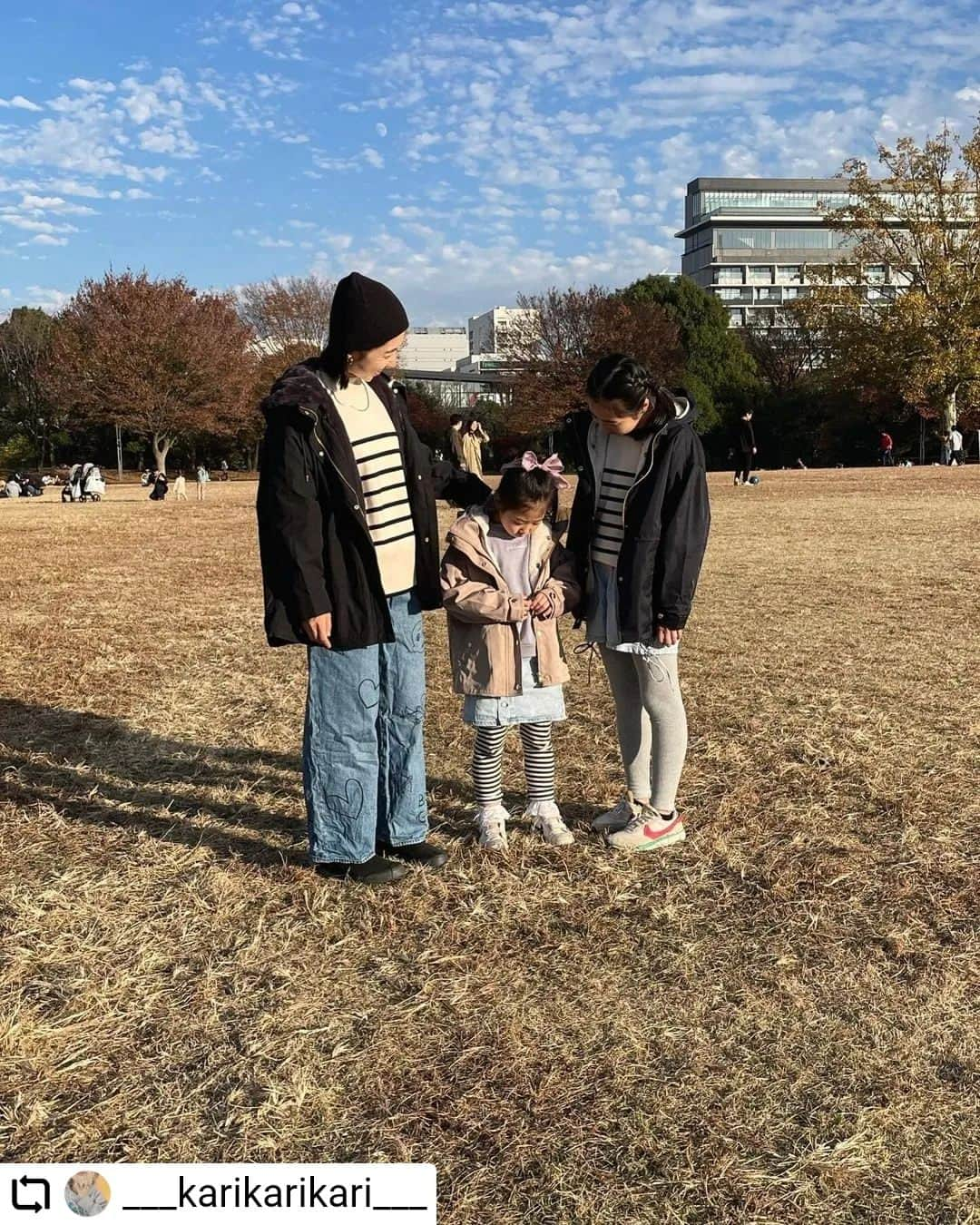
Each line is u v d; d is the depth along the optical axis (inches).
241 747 176.1
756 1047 89.7
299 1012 96.0
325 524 116.5
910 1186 73.7
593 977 101.0
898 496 702.5
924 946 106.0
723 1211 71.5
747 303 3348.9
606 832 135.5
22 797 152.3
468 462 579.2
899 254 1371.8
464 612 127.3
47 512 815.7
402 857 129.0
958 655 229.6
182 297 1507.1
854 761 159.9
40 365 1733.5
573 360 1750.7
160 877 125.0
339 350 116.8
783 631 260.1
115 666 235.3
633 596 123.3
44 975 102.3
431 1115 81.6
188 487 1401.3
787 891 118.7
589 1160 76.5
